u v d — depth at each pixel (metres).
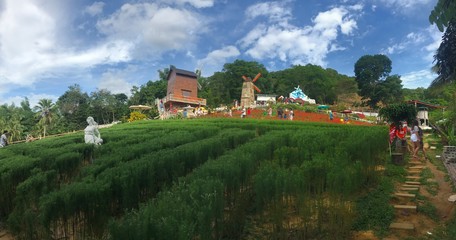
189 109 55.16
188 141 15.05
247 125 24.67
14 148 14.41
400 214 8.44
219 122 28.58
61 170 10.56
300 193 6.80
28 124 70.06
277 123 27.06
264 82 89.00
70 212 6.51
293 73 97.00
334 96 95.19
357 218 7.85
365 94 71.62
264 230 7.29
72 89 82.81
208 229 5.24
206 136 17.45
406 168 13.40
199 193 5.74
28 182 7.83
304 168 7.57
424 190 10.53
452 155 14.23
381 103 70.75
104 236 6.78
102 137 18.25
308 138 11.79
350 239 7.12
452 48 6.45
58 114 75.88
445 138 20.66
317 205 7.37
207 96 81.56
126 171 7.81
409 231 7.44
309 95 94.88
